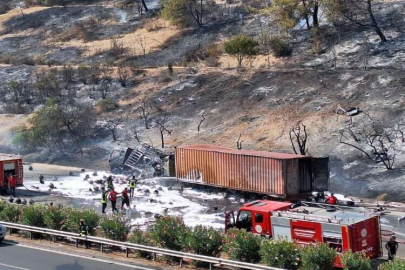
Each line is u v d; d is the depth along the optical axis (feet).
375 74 209.05
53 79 275.59
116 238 112.88
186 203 153.38
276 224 99.04
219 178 161.58
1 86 280.51
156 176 181.16
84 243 115.55
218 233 103.71
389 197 149.48
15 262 102.63
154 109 233.35
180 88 243.40
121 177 182.50
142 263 102.47
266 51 260.83
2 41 355.97
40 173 197.98
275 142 192.34
